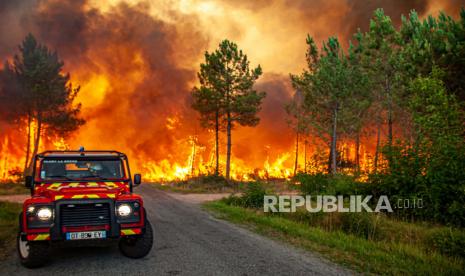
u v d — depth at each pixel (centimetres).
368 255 764
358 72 3053
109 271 639
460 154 1145
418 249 813
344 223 1083
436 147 1220
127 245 726
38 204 634
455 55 1728
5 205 1462
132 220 675
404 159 1325
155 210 1496
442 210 1159
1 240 880
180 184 3197
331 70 3144
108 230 659
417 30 2248
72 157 800
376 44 2792
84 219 648
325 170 1755
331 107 3203
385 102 2680
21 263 677
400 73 2483
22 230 634
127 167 833
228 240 908
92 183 777
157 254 756
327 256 760
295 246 850
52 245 641
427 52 1900
